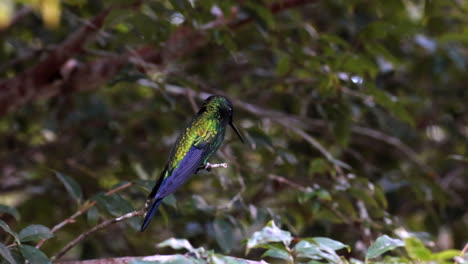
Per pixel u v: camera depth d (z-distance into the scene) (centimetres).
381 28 891
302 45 945
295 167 957
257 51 1088
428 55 1298
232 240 761
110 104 1359
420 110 1353
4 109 991
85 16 1104
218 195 1127
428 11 980
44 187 1093
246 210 820
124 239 1091
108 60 1026
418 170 1194
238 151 991
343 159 1262
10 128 1292
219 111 729
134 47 1040
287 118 1123
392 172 1104
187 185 1123
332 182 893
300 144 1135
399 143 1297
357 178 849
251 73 1238
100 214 750
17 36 1177
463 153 1411
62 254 614
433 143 1432
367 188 923
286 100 1278
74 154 1212
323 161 867
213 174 929
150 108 1178
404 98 1257
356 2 1105
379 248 508
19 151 1218
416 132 1359
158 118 1230
